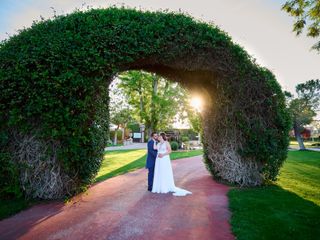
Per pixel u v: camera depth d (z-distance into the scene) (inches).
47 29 259.6
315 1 311.3
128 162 603.8
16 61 239.1
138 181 359.6
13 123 232.7
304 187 310.7
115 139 1836.9
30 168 241.8
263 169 316.2
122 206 231.1
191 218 197.5
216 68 304.2
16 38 257.3
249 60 315.3
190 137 1887.3
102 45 255.1
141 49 266.8
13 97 238.1
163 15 295.4
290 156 804.6
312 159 697.6
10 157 239.0
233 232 166.9
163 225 181.5
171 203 242.2
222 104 327.3
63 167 247.3
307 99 1204.5
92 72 253.3
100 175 408.8
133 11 290.8
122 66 280.7
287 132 323.0
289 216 196.7
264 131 306.0
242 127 311.0
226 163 338.6
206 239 157.5
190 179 382.3
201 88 360.2
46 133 235.6
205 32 299.7
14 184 239.0
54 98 235.5
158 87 936.3
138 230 171.6
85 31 258.1
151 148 304.7
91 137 250.7
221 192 288.8
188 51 288.2
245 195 265.7
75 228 175.2
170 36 281.6
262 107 312.3
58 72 244.1
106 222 187.2
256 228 171.8
